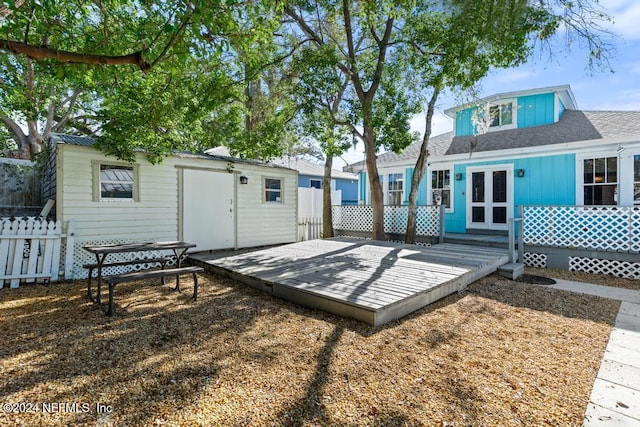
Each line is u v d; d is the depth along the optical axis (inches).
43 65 129.6
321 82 304.7
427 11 289.3
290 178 405.4
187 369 105.3
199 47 152.6
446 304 178.2
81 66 134.6
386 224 424.2
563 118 389.7
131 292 198.8
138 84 247.8
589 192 318.0
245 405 86.9
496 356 117.3
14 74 204.2
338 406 87.1
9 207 323.9
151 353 116.3
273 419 81.4
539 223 292.5
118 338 129.0
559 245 281.3
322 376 102.2
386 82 327.9
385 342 127.9
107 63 119.6
